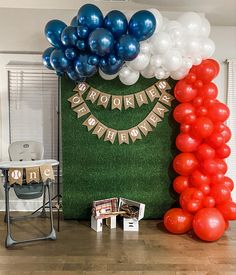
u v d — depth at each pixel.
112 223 3.10
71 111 3.20
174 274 2.20
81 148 3.25
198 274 2.21
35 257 2.46
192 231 3.02
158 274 2.20
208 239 2.69
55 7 3.33
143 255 2.50
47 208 3.65
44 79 3.61
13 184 2.63
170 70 2.77
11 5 3.31
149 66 2.79
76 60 2.59
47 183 2.81
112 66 2.56
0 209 3.68
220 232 2.69
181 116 2.93
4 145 3.61
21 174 2.60
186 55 2.79
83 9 2.44
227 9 3.29
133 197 3.31
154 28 2.51
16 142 3.31
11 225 3.19
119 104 3.19
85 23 2.42
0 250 2.59
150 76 2.94
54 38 2.65
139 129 3.24
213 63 2.91
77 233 2.98
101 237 2.88
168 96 3.22
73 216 3.33
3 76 3.54
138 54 2.56
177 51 2.72
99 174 3.28
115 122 3.23
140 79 3.20
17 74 3.58
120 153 3.27
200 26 2.79
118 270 2.25
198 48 2.75
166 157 3.29
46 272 2.22
